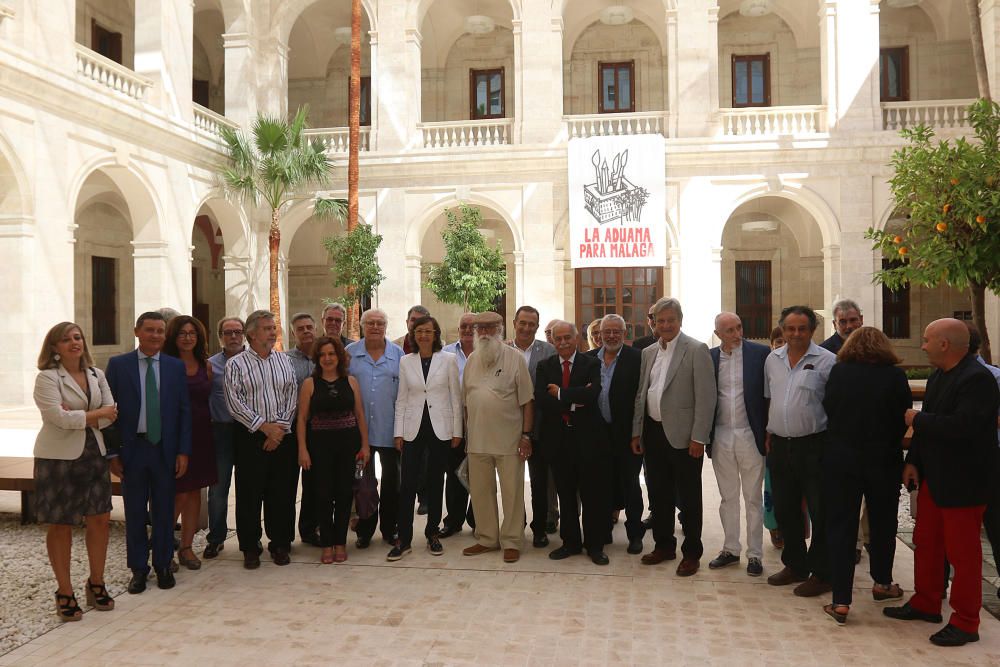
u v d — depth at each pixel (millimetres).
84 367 5062
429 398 6477
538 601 5234
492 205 21000
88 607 5145
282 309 22031
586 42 24828
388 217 21359
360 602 5230
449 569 5984
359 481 6332
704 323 20094
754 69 24328
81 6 21109
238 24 21391
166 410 5570
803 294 23844
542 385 6395
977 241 7590
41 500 4852
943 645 4461
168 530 5586
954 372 4656
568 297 23500
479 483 6410
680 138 20109
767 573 5859
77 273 21188
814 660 4273
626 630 4711
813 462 5355
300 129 19656
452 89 25453
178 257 18562
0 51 13094
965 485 4445
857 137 19547
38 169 14242
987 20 19078
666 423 5891
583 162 20172
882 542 5137
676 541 6570
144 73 18062
